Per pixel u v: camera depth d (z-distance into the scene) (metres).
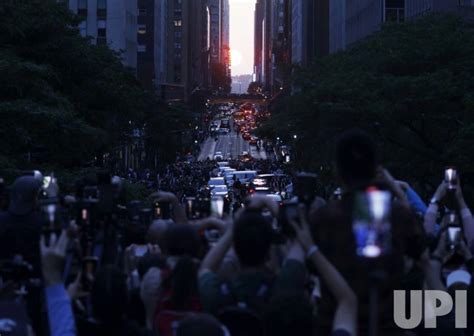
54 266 9.74
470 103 54.09
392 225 9.90
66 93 69.75
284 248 12.13
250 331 10.57
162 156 166.00
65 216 12.56
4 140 51.84
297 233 9.41
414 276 12.39
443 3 97.31
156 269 13.09
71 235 10.06
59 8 71.50
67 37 68.44
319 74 73.00
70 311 9.69
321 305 10.09
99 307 10.68
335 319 9.02
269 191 77.31
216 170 157.75
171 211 18.55
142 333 10.98
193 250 12.15
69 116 55.09
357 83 59.94
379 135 60.78
